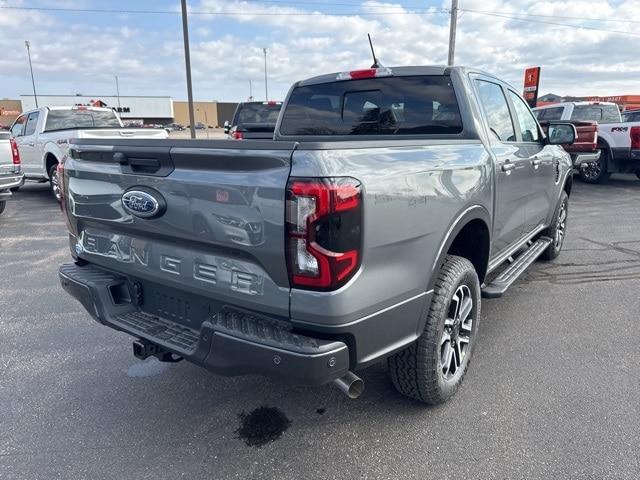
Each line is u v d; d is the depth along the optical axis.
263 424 2.94
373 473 2.52
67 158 3.15
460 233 3.38
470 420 2.93
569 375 3.42
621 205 10.26
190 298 2.60
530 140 4.70
